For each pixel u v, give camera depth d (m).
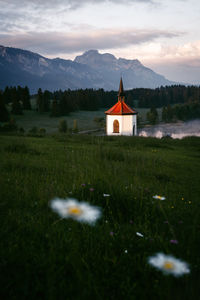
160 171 9.30
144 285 1.89
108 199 3.79
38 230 2.66
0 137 19.91
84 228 2.67
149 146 21.30
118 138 27.28
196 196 6.02
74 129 91.19
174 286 1.76
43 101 136.38
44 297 1.67
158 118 160.75
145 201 4.06
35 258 2.11
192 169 11.11
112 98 191.88
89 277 1.77
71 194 3.79
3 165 6.84
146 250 2.40
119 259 2.24
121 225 3.10
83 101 168.00
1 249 2.20
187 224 3.08
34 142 17.11
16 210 3.27
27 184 4.73
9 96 151.50
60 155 10.60
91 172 5.99
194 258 2.13
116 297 1.76
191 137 32.50
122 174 6.39
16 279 1.81
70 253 2.05
